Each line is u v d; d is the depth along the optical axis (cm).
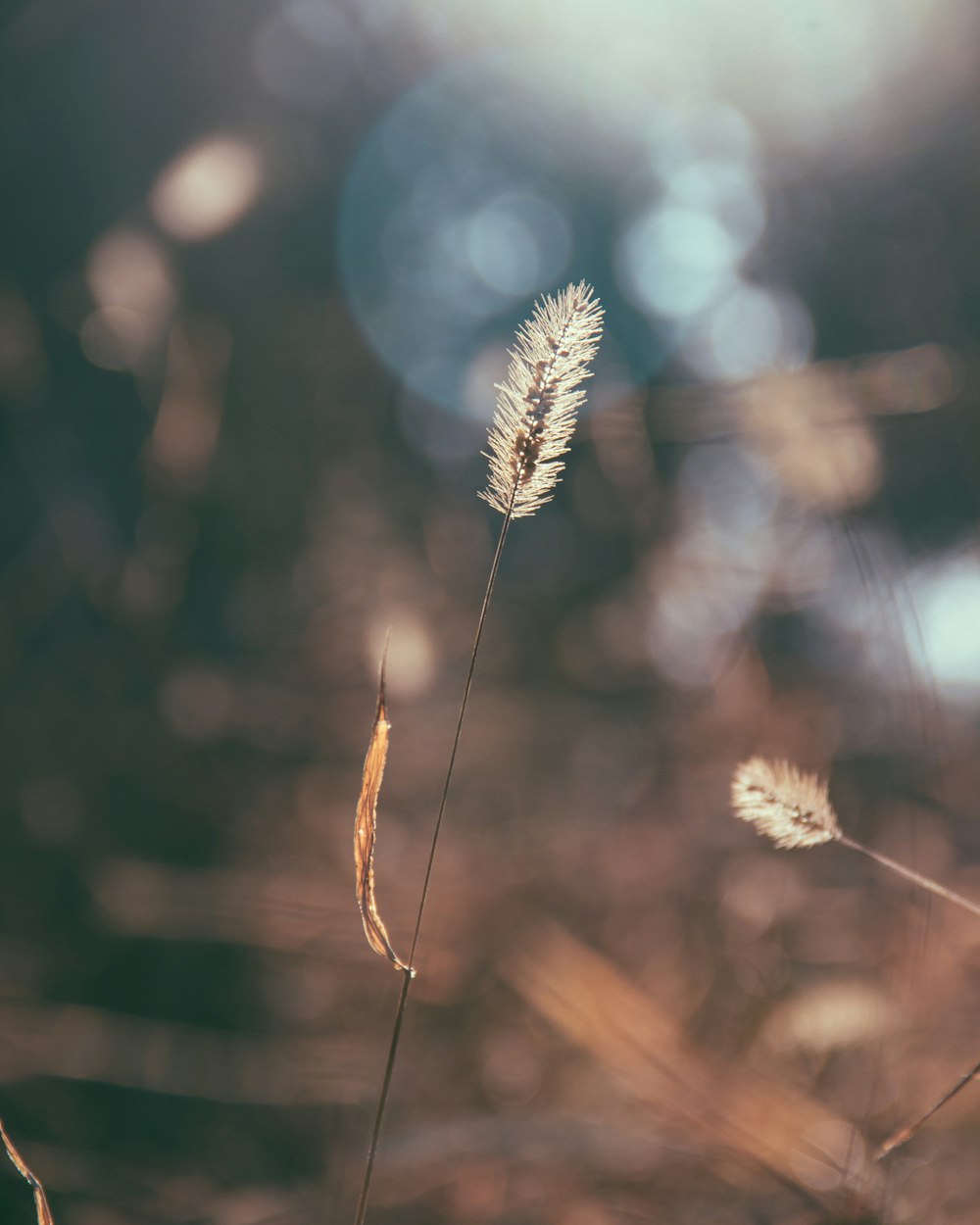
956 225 125
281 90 157
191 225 120
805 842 55
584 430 123
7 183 140
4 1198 84
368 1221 74
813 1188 64
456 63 179
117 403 139
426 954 94
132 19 148
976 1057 71
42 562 127
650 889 100
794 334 135
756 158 171
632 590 130
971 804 98
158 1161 89
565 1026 74
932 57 150
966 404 100
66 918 108
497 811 115
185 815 114
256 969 104
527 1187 73
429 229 176
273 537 134
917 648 78
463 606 131
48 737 116
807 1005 70
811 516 108
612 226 185
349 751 121
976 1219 65
